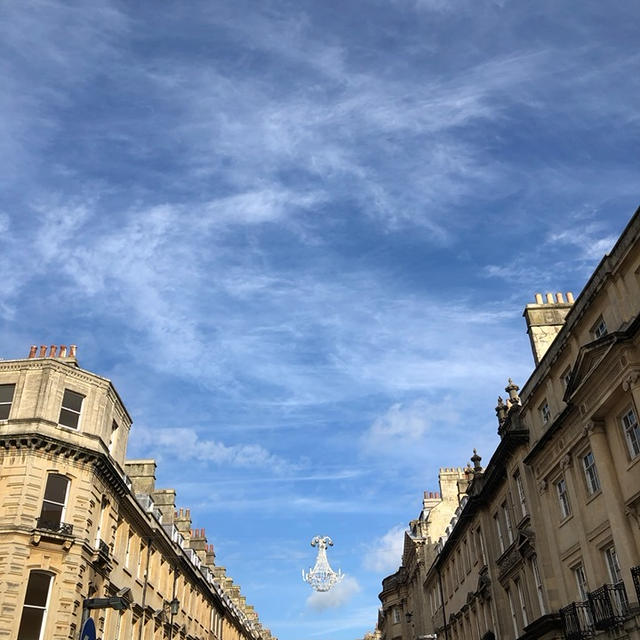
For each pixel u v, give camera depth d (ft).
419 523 210.59
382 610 248.93
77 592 92.89
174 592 145.79
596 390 77.61
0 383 101.35
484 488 121.70
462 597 147.84
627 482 73.77
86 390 105.50
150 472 144.66
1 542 89.61
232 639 224.12
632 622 69.26
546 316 107.14
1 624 85.20
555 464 91.09
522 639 97.71
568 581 88.38
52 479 96.99
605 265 77.66
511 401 111.24
